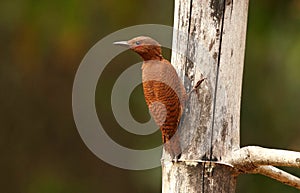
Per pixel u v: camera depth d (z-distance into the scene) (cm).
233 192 743
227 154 738
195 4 739
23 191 1836
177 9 752
